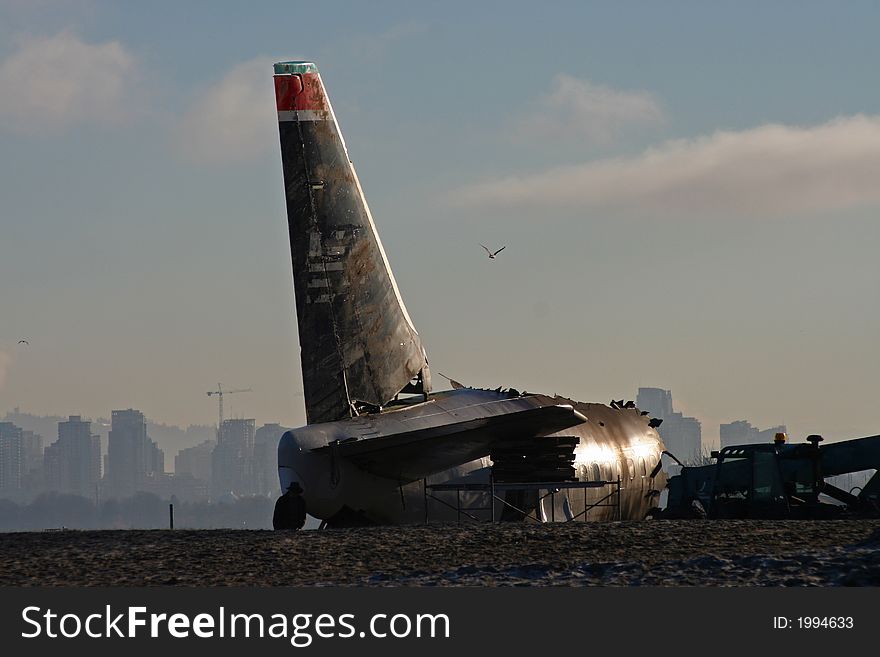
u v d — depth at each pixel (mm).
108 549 62469
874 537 56781
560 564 52344
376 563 55156
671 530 62094
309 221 94750
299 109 95000
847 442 99562
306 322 94125
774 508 95750
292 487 85812
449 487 91312
